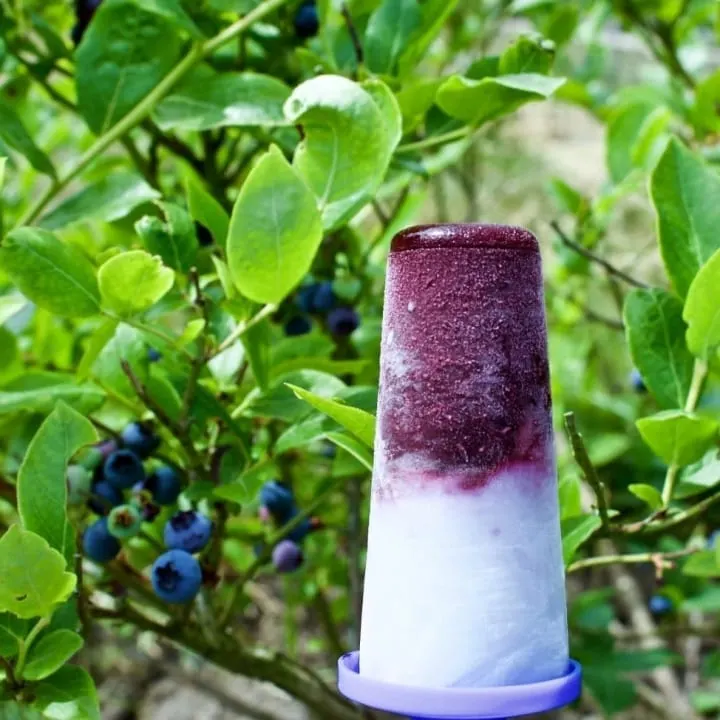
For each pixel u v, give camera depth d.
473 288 0.47
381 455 0.47
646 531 0.57
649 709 1.10
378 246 0.82
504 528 0.46
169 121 0.61
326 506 0.78
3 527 0.67
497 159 1.53
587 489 1.04
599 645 0.85
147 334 0.58
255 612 1.18
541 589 0.47
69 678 0.52
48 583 0.50
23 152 0.61
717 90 0.75
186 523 0.57
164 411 0.59
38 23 0.68
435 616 0.46
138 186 0.60
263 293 0.53
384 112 0.53
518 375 0.47
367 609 0.48
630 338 0.57
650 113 0.78
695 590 0.93
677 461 0.55
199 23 0.65
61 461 0.53
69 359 0.73
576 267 0.85
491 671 0.46
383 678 0.47
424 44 0.64
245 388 0.61
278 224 0.52
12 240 0.54
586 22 1.01
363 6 0.66
